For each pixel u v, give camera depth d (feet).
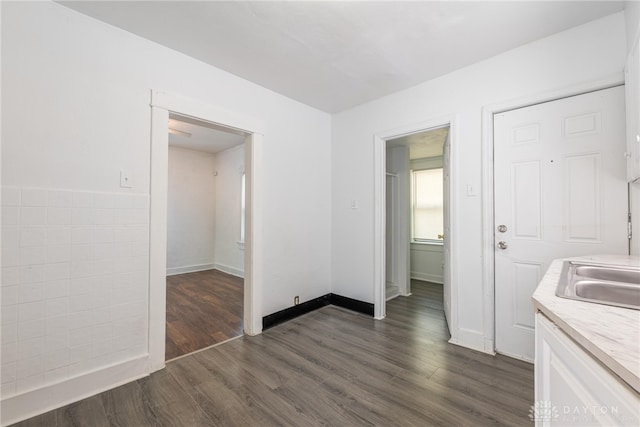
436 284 15.38
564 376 2.64
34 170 5.11
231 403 5.39
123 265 6.08
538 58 6.59
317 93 9.49
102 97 5.87
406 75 8.23
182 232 17.95
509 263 7.11
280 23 6.00
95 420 4.94
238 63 7.58
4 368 4.81
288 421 4.93
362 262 10.43
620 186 5.68
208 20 5.89
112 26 6.01
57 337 5.30
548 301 2.99
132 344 6.18
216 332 8.73
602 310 2.71
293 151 9.98
